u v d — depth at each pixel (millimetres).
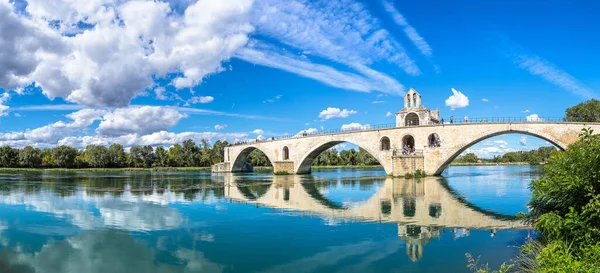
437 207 33594
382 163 76688
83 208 34344
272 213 31047
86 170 139000
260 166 160625
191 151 167250
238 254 19562
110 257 19469
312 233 23625
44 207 35031
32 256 19750
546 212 17016
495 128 63812
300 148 94750
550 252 13281
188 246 21141
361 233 23453
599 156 13805
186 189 53344
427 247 20094
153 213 31453
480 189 49469
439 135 70000
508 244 20109
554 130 58438
